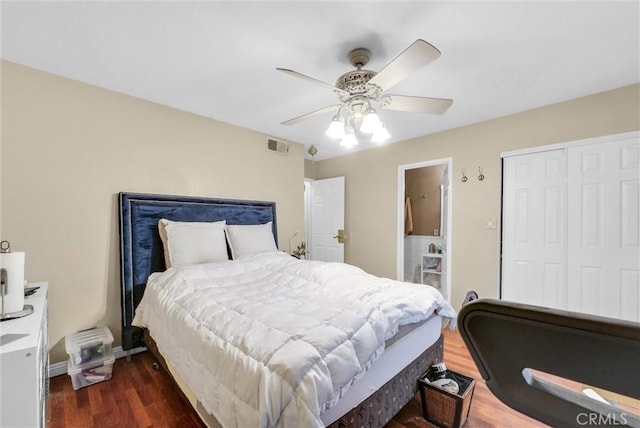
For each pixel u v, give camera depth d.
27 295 1.67
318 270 2.21
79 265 2.25
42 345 1.38
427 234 4.89
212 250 2.57
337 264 2.36
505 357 0.44
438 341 2.01
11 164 1.99
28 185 2.05
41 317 1.33
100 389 1.97
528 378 0.44
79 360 2.01
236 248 2.81
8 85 1.98
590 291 2.48
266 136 3.61
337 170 4.69
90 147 2.31
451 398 1.59
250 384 1.03
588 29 1.65
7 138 1.98
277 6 1.49
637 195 2.30
